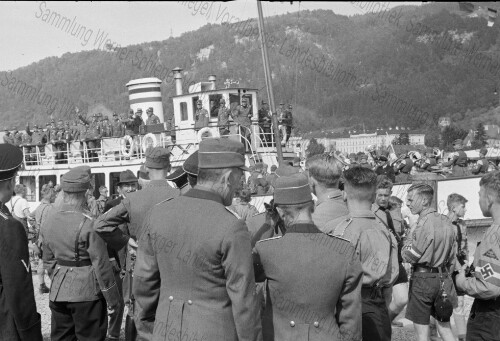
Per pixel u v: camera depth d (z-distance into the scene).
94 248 5.92
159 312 3.96
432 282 6.30
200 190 4.03
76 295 5.94
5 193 4.63
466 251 8.57
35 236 13.12
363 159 15.16
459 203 7.94
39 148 23.77
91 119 22.70
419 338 6.38
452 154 15.91
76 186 6.10
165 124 21.30
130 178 9.00
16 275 4.33
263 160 19.36
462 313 7.65
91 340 6.00
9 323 4.42
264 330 4.16
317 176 5.11
